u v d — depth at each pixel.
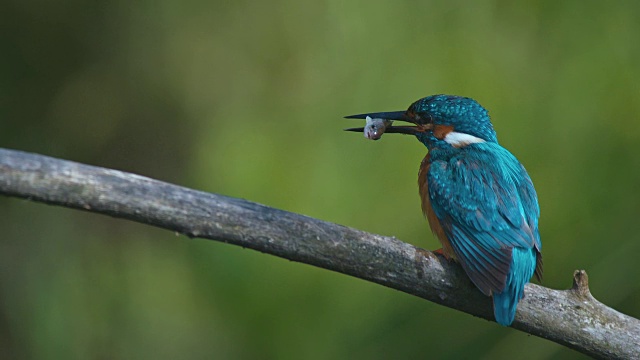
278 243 6.82
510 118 10.66
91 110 14.01
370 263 7.10
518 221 7.84
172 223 6.59
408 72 11.01
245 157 11.02
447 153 8.59
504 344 10.67
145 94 13.77
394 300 10.62
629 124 10.68
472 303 7.49
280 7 12.32
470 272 7.36
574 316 7.41
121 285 12.45
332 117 11.16
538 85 10.81
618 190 10.59
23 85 13.90
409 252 7.25
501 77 10.80
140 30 13.70
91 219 13.19
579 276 7.48
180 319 11.77
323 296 10.54
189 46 13.33
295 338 10.55
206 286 11.18
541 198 10.61
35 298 12.52
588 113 10.70
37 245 13.05
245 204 6.77
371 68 11.20
